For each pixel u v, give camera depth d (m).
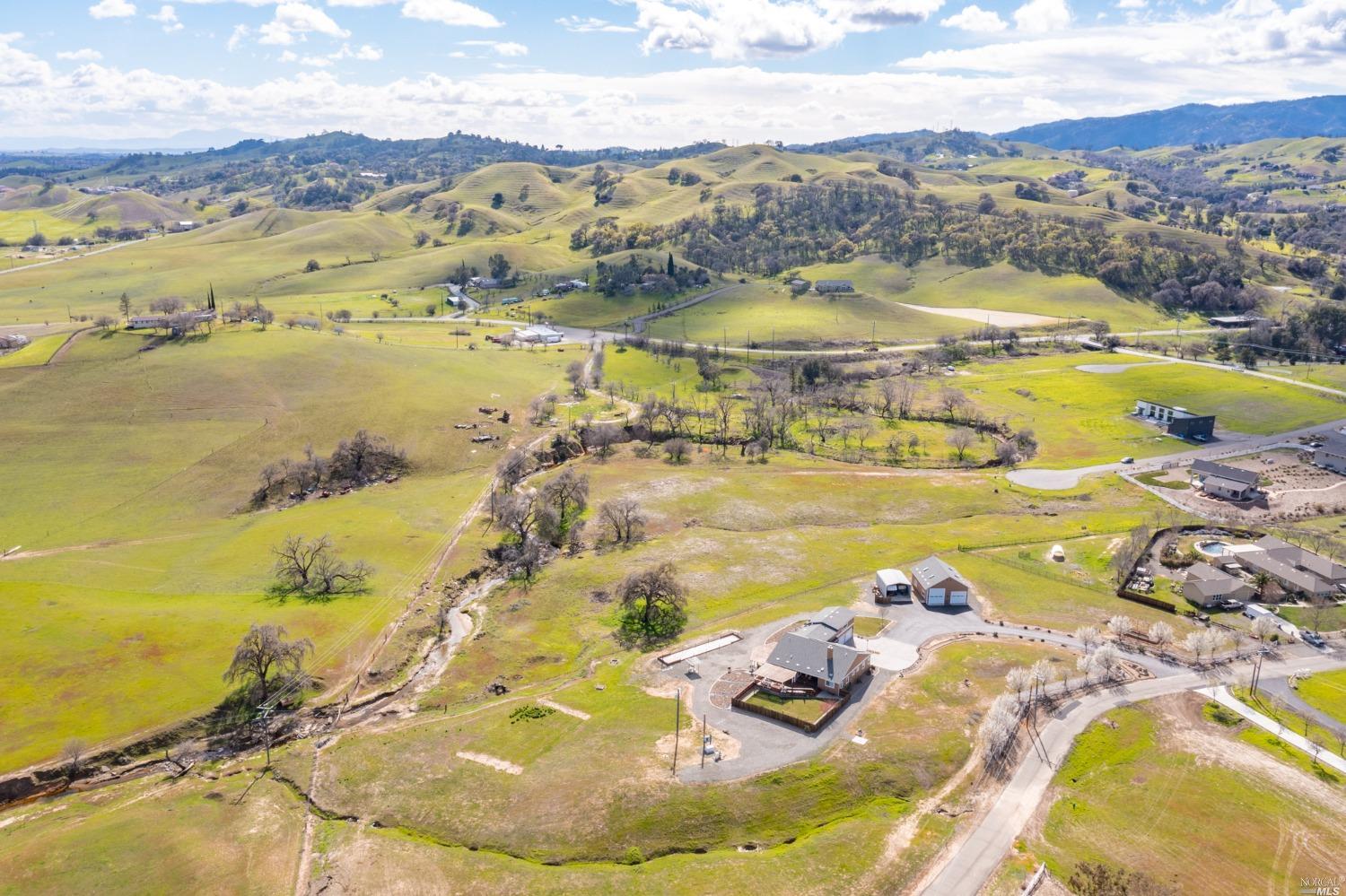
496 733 95.44
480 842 78.44
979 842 76.69
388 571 140.50
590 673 109.56
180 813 83.44
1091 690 101.44
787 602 127.69
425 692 108.81
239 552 145.12
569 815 80.38
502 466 183.00
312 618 122.56
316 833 80.75
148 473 175.50
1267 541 145.88
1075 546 150.75
